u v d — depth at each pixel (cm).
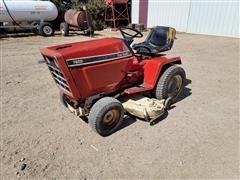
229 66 641
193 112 373
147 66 361
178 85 405
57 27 1533
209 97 431
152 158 268
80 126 338
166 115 364
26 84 507
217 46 936
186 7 1339
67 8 1590
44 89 479
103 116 294
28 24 1237
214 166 255
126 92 335
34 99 430
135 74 350
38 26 1209
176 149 283
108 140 304
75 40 1122
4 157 272
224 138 304
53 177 243
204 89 470
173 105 398
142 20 1659
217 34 1241
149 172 248
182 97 430
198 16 1296
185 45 961
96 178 241
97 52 287
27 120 355
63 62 260
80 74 278
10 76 560
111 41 314
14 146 293
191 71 591
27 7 1160
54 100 426
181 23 1399
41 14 1214
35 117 364
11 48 898
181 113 370
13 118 361
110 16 1697
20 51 843
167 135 312
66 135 316
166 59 373
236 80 527
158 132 319
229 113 370
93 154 277
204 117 357
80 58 272
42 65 657
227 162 261
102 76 300
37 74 577
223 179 238
